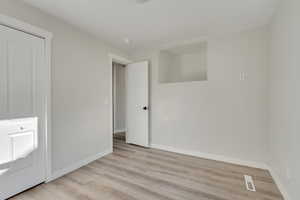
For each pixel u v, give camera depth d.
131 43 3.19
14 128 1.73
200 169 2.40
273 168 2.12
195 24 2.39
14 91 1.72
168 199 1.69
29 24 1.84
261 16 2.14
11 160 1.70
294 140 1.45
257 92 2.43
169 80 3.79
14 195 1.72
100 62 2.95
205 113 2.87
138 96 3.65
